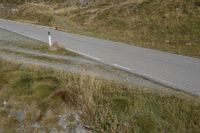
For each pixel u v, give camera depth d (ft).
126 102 26.09
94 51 53.01
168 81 33.42
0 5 176.96
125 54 50.52
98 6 129.18
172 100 27.32
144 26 87.45
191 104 26.27
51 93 27.12
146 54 51.06
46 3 173.27
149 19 91.66
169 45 67.41
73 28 99.50
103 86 30.04
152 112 24.41
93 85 28.09
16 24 104.47
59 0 170.40
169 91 29.68
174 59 47.01
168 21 85.46
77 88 27.66
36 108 25.73
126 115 23.94
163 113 25.40
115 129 22.20
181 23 81.61
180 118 24.63
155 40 74.33
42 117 24.80
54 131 23.39
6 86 30.71
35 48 56.03
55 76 32.91
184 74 36.73
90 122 23.17
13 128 25.12
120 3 119.44
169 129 23.20
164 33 78.28
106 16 107.45
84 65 41.57
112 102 25.99
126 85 31.48
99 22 103.86
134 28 88.53
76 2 151.64
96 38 71.77
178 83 32.60
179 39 71.97
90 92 26.20
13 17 135.44
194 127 23.47
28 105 26.48
